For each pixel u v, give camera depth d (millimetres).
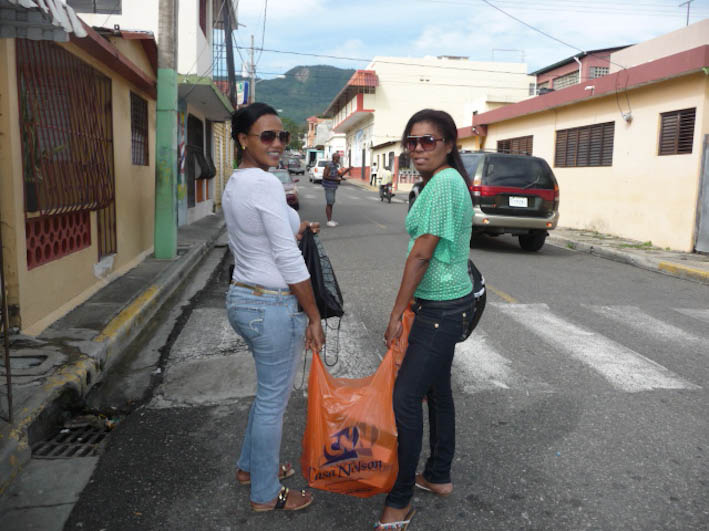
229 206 2387
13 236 4332
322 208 20203
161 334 5332
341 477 2414
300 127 122750
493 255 10227
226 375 4320
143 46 8109
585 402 3943
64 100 5262
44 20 3115
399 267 8781
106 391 4047
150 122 9023
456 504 2770
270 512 2684
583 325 5848
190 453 3197
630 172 12500
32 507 2662
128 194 7621
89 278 6102
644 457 3223
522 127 17734
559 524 2625
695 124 10625
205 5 14000
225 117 15750
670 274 8969
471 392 4074
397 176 36375
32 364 3902
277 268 2398
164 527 2553
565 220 15219
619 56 19250
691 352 5047
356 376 4324
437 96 42406
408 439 2490
